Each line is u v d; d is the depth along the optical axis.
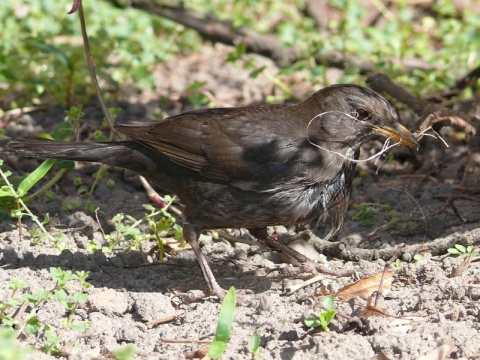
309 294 9.99
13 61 15.99
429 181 13.29
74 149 10.80
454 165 13.67
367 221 12.12
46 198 12.66
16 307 9.41
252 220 10.55
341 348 8.37
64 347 8.72
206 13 18.95
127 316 9.66
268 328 9.04
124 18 18.73
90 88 16.62
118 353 7.84
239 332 9.02
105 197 13.20
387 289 9.82
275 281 10.67
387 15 19.88
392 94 13.46
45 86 16.02
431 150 14.13
